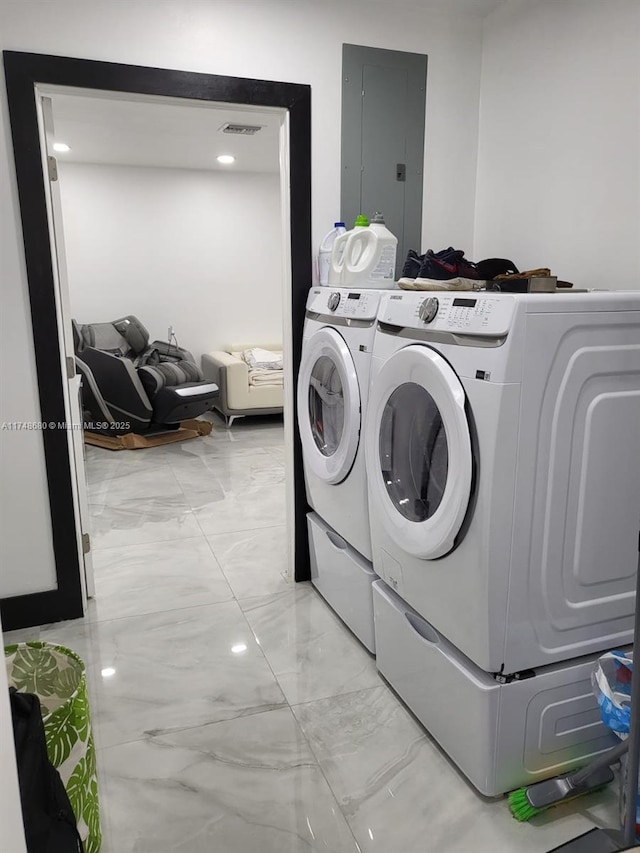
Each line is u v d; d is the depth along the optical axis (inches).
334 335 85.7
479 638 59.9
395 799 64.4
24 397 90.3
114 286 238.1
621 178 78.9
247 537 129.9
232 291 253.3
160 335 246.8
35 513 93.9
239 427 229.1
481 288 75.5
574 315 55.6
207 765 68.7
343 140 98.4
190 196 241.3
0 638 26.9
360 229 91.0
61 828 45.4
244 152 205.2
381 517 74.0
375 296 77.1
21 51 81.9
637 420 61.1
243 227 250.1
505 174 100.0
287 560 112.4
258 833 60.4
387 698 79.9
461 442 57.5
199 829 60.8
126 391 196.5
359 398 80.5
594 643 65.1
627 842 55.0
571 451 58.4
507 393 54.1
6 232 85.4
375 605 80.8
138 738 72.6
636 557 64.8
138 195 235.1
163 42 87.0
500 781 63.0
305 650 90.0
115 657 88.1
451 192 106.4
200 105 92.2
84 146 195.2
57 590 96.7
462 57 102.5
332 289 90.3
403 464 71.7
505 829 60.9
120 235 235.5
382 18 96.8
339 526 90.9
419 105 101.6
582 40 83.0
